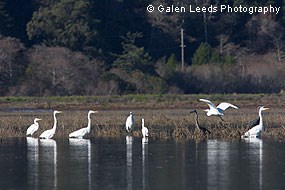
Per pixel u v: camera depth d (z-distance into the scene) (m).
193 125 40.81
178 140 33.94
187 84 86.38
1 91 78.75
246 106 63.38
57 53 81.56
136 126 41.12
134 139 34.53
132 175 24.25
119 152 29.58
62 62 79.69
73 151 30.09
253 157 27.88
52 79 79.38
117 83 79.62
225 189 22.06
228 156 28.19
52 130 35.25
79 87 79.38
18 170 25.42
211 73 87.19
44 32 90.19
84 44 89.38
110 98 69.25
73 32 88.19
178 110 58.88
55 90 78.69
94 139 34.69
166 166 25.94
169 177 23.84
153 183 22.95
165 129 38.94
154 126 41.25
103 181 23.31
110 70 85.19
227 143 32.53
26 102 66.38
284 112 54.22
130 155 28.72
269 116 46.41
